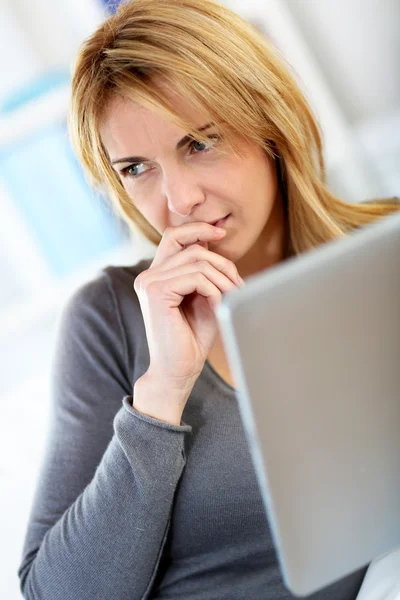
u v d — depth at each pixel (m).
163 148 0.86
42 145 2.34
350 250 0.48
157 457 0.82
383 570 0.81
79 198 2.41
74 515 0.87
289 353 0.49
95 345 1.01
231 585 0.91
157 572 0.91
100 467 0.87
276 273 0.47
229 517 0.90
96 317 1.03
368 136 3.02
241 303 0.47
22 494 1.84
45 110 2.30
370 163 2.96
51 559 0.86
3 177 2.35
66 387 1.01
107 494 0.83
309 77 2.69
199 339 0.85
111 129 0.88
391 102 3.02
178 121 0.83
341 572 0.59
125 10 0.88
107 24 0.87
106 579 0.83
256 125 0.90
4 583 1.61
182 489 0.90
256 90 0.90
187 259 0.84
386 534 0.59
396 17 2.89
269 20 2.62
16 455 2.00
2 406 2.31
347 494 0.56
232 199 0.90
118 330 1.02
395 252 0.49
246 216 0.93
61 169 2.36
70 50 2.62
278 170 1.00
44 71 2.61
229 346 0.48
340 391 0.52
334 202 1.10
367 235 0.48
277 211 1.05
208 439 0.92
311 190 1.02
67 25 2.60
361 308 0.50
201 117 0.85
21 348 2.48
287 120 0.93
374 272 0.49
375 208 1.15
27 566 0.91
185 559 0.93
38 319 2.48
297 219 1.04
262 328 0.48
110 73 0.84
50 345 2.49
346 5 2.86
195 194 0.88
